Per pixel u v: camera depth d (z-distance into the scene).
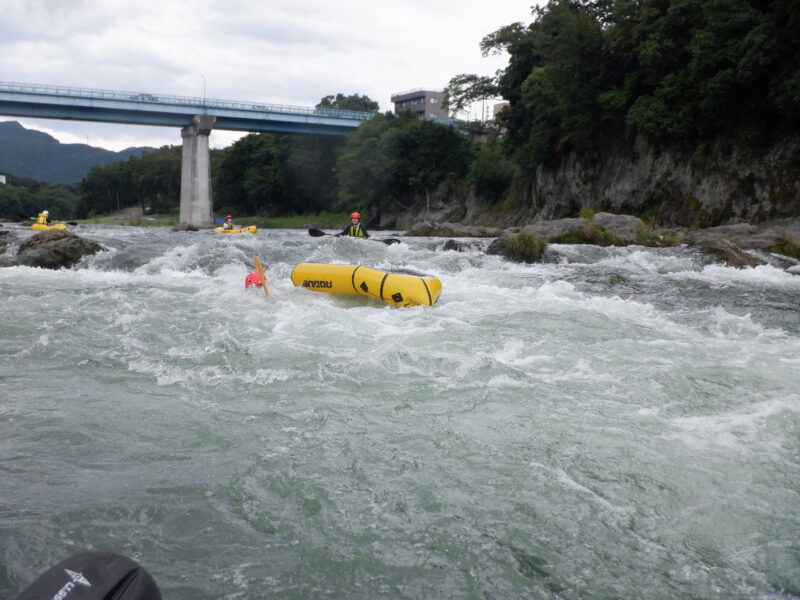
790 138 27.70
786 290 10.38
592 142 39.56
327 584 2.34
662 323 7.15
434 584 2.36
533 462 3.39
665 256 14.20
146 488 3.05
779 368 5.20
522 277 11.20
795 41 25.34
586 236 17.30
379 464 3.36
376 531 2.71
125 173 134.88
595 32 36.00
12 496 2.93
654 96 33.28
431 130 62.28
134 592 1.29
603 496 3.03
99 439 3.65
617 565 2.49
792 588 2.35
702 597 2.30
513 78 46.34
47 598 1.21
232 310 7.50
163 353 5.57
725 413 4.14
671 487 3.12
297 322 6.77
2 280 10.20
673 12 30.53
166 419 3.98
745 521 2.82
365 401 4.35
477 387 4.66
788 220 26.22
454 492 3.06
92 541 2.57
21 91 52.06
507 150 52.00
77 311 7.28
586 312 7.56
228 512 2.85
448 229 25.09
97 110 58.22
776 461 3.41
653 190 34.72
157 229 40.16
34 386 4.62
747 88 28.47
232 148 96.12
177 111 60.47
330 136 74.31
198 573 2.39
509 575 2.42
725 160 30.19
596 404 4.32
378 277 7.96
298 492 3.04
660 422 3.98
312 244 15.12
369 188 66.62
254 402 4.32
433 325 6.71
